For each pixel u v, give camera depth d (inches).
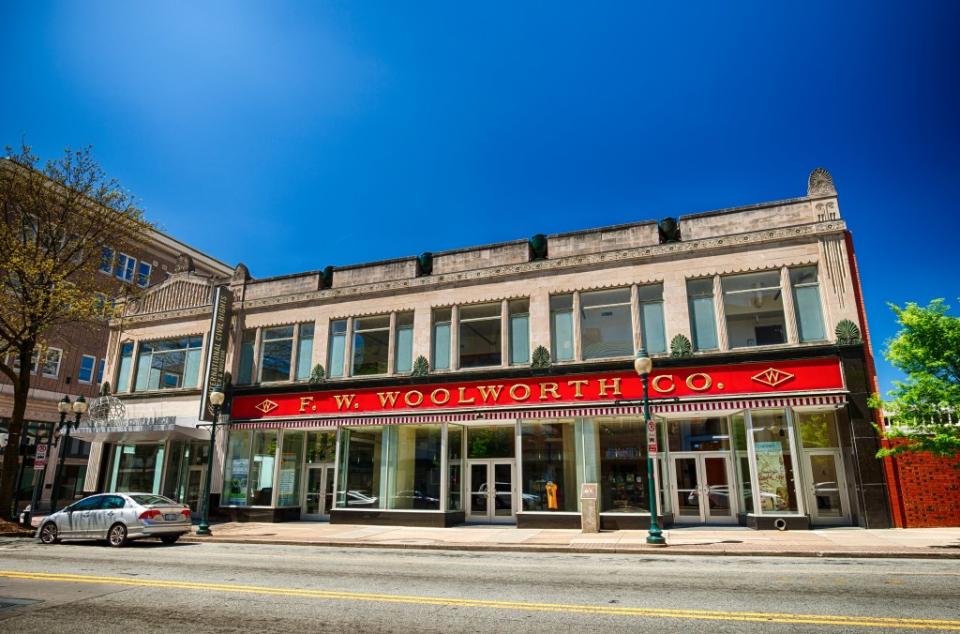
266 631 261.1
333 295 999.6
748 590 334.6
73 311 873.5
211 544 670.5
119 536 630.5
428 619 277.4
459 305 914.7
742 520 747.4
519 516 797.2
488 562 484.7
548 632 252.7
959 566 423.5
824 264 743.7
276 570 434.9
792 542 565.9
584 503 724.0
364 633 255.1
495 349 879.7
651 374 776.9
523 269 883.4
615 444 783.7
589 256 848.9
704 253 798.5
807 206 770.2
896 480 673.0
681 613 281.0
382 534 743.1
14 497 1022.4
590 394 797.9
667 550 551.2
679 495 785.6
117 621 279.7
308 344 1004.6
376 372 943.7
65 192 888.9
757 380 732.7
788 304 749.3
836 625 256.4
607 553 564.4
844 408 708.7
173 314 1120.8
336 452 930.1
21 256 815.1
